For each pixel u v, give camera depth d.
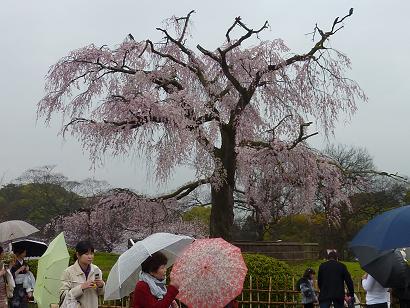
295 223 42.72
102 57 18.47
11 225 11.38
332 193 20.58
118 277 5.91
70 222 19.83
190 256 5.28
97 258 21.88
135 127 16.92
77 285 6.34
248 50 18.36
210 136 17.47
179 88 18.73
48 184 42.91
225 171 17.97
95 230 20.44
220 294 5.10
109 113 17.64
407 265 7.67
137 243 6.20
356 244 7.10
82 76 18.62
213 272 5.14
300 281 11.38
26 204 42.22
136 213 19.91
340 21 17.88
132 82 17.75
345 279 10.07
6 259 11.16
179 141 16.33
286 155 18.88
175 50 19.97
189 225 23.66
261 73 17.92
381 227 6.86
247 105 19.12
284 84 18.62
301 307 11.80
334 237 42.41
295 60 18.25
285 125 18.92
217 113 18.22
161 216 20.11
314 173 19.50
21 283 9.37
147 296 5.18
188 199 22.95
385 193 42.47
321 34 17.97
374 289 8.63
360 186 21.22
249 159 19.28
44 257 7.89
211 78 19.70
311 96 18.44
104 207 19.67
